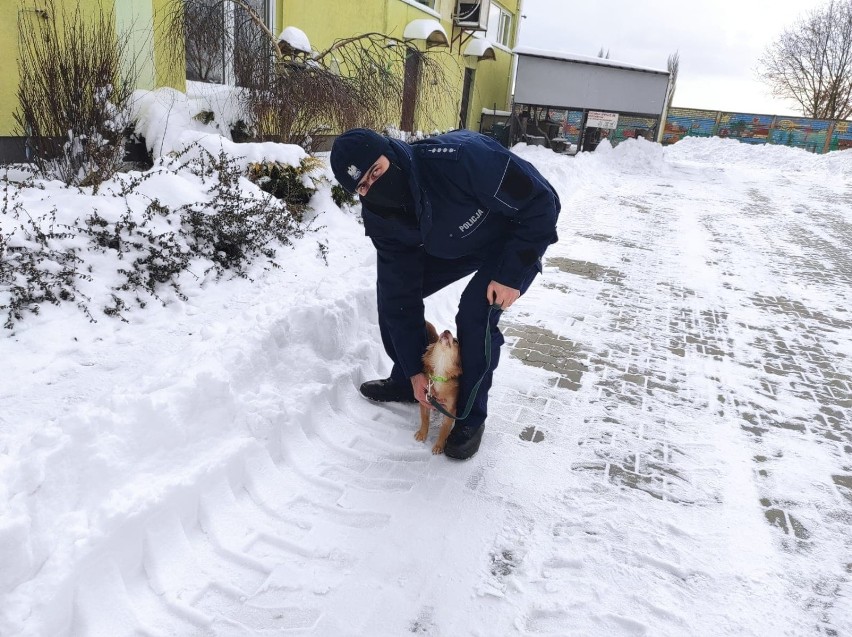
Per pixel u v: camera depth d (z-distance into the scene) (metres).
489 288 2.54
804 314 5.55
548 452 2.99
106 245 3.96
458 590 2.09
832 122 27.59
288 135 7.15
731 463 3.01
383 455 2.84
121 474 2.14
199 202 4.62
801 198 13.95
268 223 5.02
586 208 10.59
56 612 1.72
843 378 4.16
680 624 2.02
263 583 2.04
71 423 2.11
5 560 1.70
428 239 2.51
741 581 2.23
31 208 3.89
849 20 35.44
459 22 16.92
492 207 2.36
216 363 2.68
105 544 1.89
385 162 2.20
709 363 4.29
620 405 3.54
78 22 5.36
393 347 3.12
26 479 1.92
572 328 4.76
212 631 1.84
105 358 3.22
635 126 29.53
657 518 2.54
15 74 5.23
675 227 9.45
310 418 2.93
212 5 7.00
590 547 2.34
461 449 2.80
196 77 8.11
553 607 2.04
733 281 6.55
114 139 4.68
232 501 2.37
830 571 2.31
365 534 2.31
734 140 25.70
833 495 2.79
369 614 1.96
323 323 3.40
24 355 3.05
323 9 10.62
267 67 7.07
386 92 8.27
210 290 4.22
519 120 21.62
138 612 1.87
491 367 2.76
